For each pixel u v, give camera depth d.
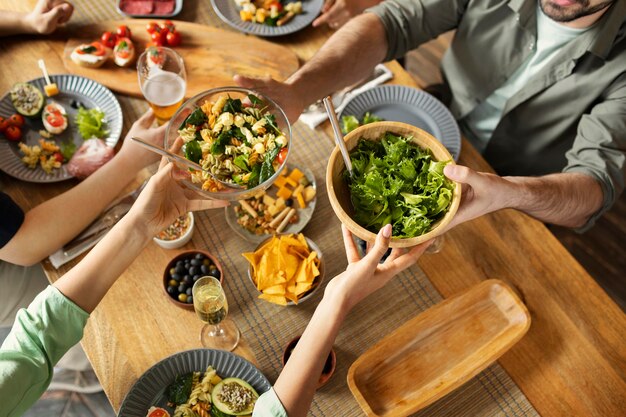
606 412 1.29
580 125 1.73
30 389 1.16
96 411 1.71
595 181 1.60
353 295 1.09
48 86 1.69
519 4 1.74
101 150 1.58
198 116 1.31
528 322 1.34
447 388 1.24
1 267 1.79
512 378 1.33
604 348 1.38
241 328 1.37
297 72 1.65
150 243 1.47
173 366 1.27
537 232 1.54
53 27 1.80
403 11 1.85
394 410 1.21
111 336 1.34
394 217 1.15
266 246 1.38
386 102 1.75
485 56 1.94
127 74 1.76
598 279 2.70
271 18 1.89
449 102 2.11
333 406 1.27
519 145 2.01
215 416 1.22
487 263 1.48
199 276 1.36
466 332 1.36
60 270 1.43
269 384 1.25
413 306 1.42
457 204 1.11
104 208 1.50
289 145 1.30
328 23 1.96
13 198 1.53
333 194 1.12
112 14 1.92
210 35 1.87
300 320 1.38
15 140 1.62
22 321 1.18
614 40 1.66
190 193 1.34
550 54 1.83
